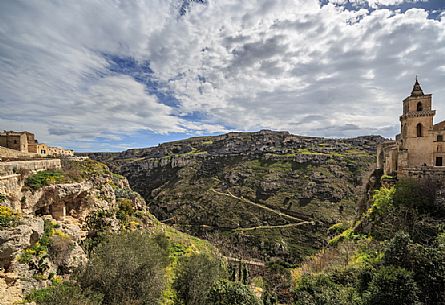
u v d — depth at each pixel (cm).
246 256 8362
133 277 2150
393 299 2177
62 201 2698
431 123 4497
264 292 5025
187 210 12950
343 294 2591
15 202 2078
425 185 3934
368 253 3419
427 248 2580
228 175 15925
